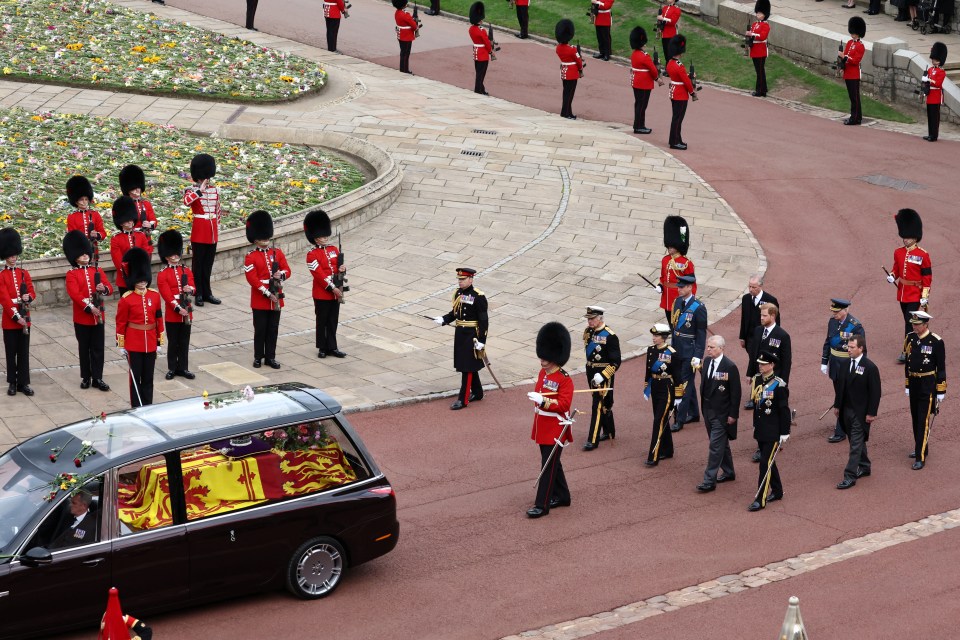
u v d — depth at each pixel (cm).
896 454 6219
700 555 5041
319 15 16325
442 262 9169
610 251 9456
